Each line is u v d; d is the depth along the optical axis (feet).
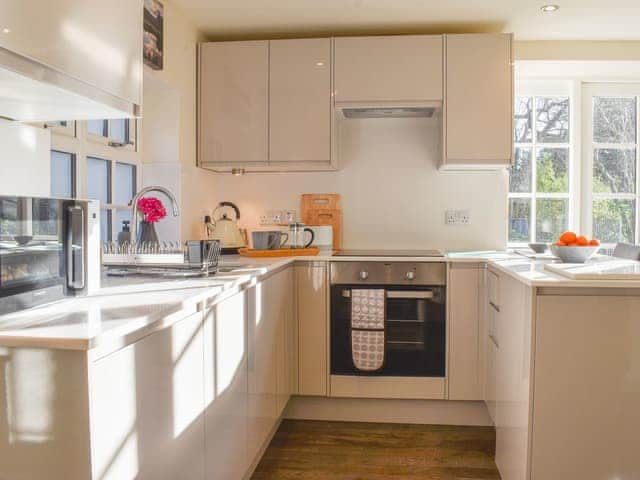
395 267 10.14
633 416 6.36
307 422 10.44
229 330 6.46
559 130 12.90
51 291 4.63
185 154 10.61
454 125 10.77
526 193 12.88
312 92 10.99
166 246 8.03
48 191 6.25
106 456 3.76
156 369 4.51
